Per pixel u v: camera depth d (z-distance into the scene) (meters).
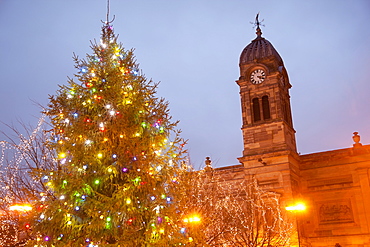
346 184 44.69
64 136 17.53
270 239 38.31
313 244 44.22
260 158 45.09
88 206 15.92
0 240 23.09
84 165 16.67
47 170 16.44
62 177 16.28
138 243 16.30
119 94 17.73
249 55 50.25
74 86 17.77
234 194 47.09
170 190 17.97
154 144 17.70
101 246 15.44
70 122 17.50
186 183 19.20
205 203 36.22
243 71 49.88
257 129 47.03
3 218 23.58
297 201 44.47
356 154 45.19
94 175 16.72
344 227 43.47
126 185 16.22
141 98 17.97
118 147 17.09
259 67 48.81
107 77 18.06
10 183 23.12
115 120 17.36
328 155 46.50
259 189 44.06
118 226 16.16
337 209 44.44
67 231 16.08
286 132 46.81
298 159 47.25
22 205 18.14
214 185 44.72
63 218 15.89
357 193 43.91
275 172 44.34
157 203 16.91
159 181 17.66
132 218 16.23
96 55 18.77
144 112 18.17
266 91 47.88
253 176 45.22
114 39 19.69
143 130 18.02
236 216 42.19
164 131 18.66
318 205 45.50
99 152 16.69
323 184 45.94
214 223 35.25
